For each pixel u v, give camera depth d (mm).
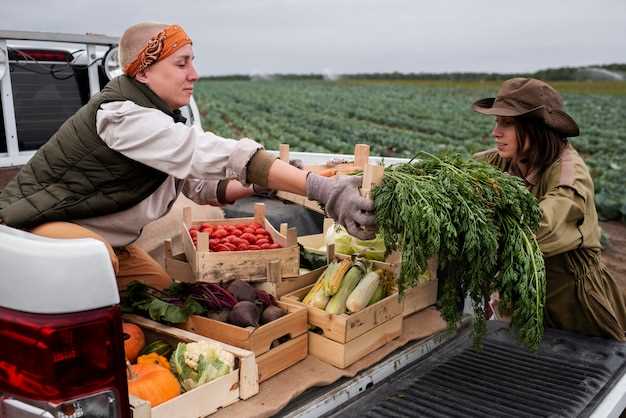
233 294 2535
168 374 2055
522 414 2172
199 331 2424
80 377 1530
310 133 30250
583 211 3131
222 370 2062
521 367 2580
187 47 2428
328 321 2381
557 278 3281
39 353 1486
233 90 65562
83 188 2402
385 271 2621
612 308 3322
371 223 2119
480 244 2242
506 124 3430
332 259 2855
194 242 2840
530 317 2359
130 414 1720
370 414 2172
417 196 2109
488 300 2568
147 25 2365
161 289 2920
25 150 3760
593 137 30781
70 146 2369
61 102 3918
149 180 2492
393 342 2596
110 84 2449
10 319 1506
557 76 70875
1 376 1569
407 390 2369
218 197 2990
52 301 1475
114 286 1554
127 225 2652
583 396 2322
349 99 54812
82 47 3924
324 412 2191
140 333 2363
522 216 2404
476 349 2576
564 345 2838
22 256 1480
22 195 2402
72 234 2316
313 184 2133
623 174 17609
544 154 3357
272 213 3816
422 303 2904
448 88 69750
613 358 2689
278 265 2672
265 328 2256
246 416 2014
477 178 2355
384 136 30297
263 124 33469
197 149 2240
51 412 1519
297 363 2410
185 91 2490
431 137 30906
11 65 3613
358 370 2381
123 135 2254
